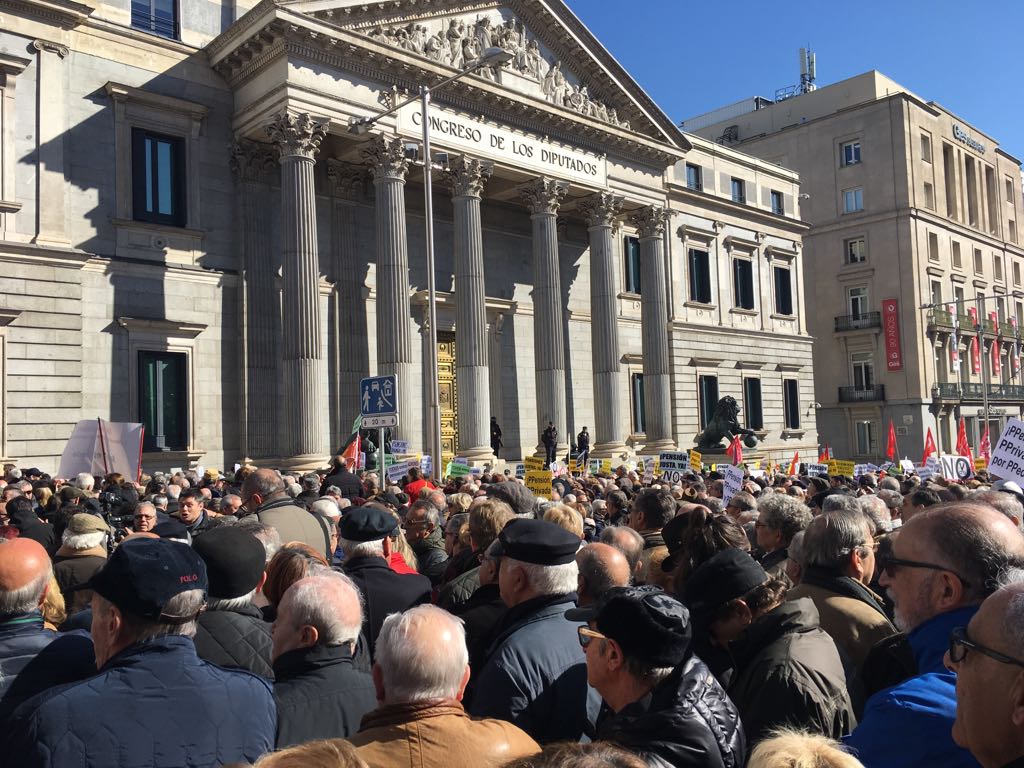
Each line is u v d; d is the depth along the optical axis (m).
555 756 2.32
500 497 9.52
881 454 63.88
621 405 41.56
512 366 40.69
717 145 50.00
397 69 31.23
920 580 4.00
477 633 5.86
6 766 3.46
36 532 10.38
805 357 55.09
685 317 46.88
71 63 27.84
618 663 3.87
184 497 11.39
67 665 4.05
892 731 3.29
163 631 3.85
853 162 66.38
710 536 6.12
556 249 36.75
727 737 3.68
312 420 28.59
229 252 31.38
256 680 4.02
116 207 28.53
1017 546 3.92
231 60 30.44
